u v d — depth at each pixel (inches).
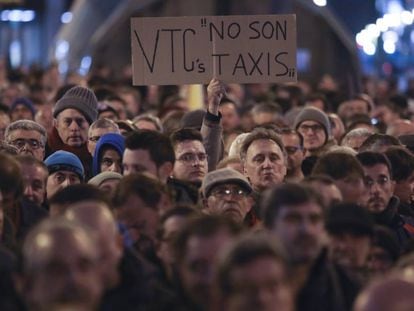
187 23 565.6
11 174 429.7
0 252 358.6
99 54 1455.5
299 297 355.9
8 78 1341.0
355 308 293.6
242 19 567.2
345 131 740.7
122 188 409.1
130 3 1443.2
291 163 591.8
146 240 407.2
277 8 1412.4
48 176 509.4
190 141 521.3
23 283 323.3
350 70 1416.1
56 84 1278.3
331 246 389.4
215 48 566.9
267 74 568.1
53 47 1889.8
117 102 807.1
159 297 357.1
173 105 870.4
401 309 284.5
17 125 581.9
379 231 417.4
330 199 420.5
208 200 462.9
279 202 356.5
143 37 566.3
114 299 355.6
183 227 345.1
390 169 486.9
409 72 2042.3
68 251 304.0
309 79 1419.8
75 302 299.9
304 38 1419.8
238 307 297.7
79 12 1610.5
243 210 462.3
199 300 337.1
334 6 2332.7
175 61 566.9
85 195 406.0
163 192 409.7
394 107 983.0
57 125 624.4
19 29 2266.2
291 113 773.3
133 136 471.2
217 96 564.7
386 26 2183.8
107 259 349.1
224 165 531.2
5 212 437.7
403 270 329.1
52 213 407.2
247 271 297.9
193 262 334.3
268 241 301.9
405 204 515.5
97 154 547.5
